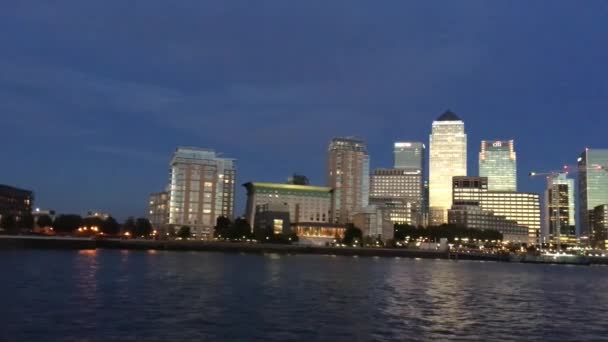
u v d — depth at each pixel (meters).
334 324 55.38
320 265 183.38
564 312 71.50
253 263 179.75
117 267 131.00
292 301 72.88
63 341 44.81
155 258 192.38
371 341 47.81
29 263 134.38
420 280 120.88
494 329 55.44
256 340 47.22
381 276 130.88
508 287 111.31
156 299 70.75
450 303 75.75
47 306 61.84
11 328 49.03
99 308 61.53
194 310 62.00
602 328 58.69
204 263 167.38
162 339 46.56
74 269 118.56
